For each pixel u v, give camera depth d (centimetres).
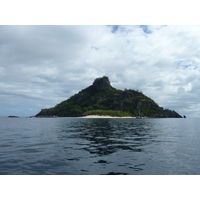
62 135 2197
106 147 1377
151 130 3225
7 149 1273
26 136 2081
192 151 1245
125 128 3569
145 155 1107
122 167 862
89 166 869
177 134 2514
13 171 797
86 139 1834
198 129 3656
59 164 898
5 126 4050
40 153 1142
